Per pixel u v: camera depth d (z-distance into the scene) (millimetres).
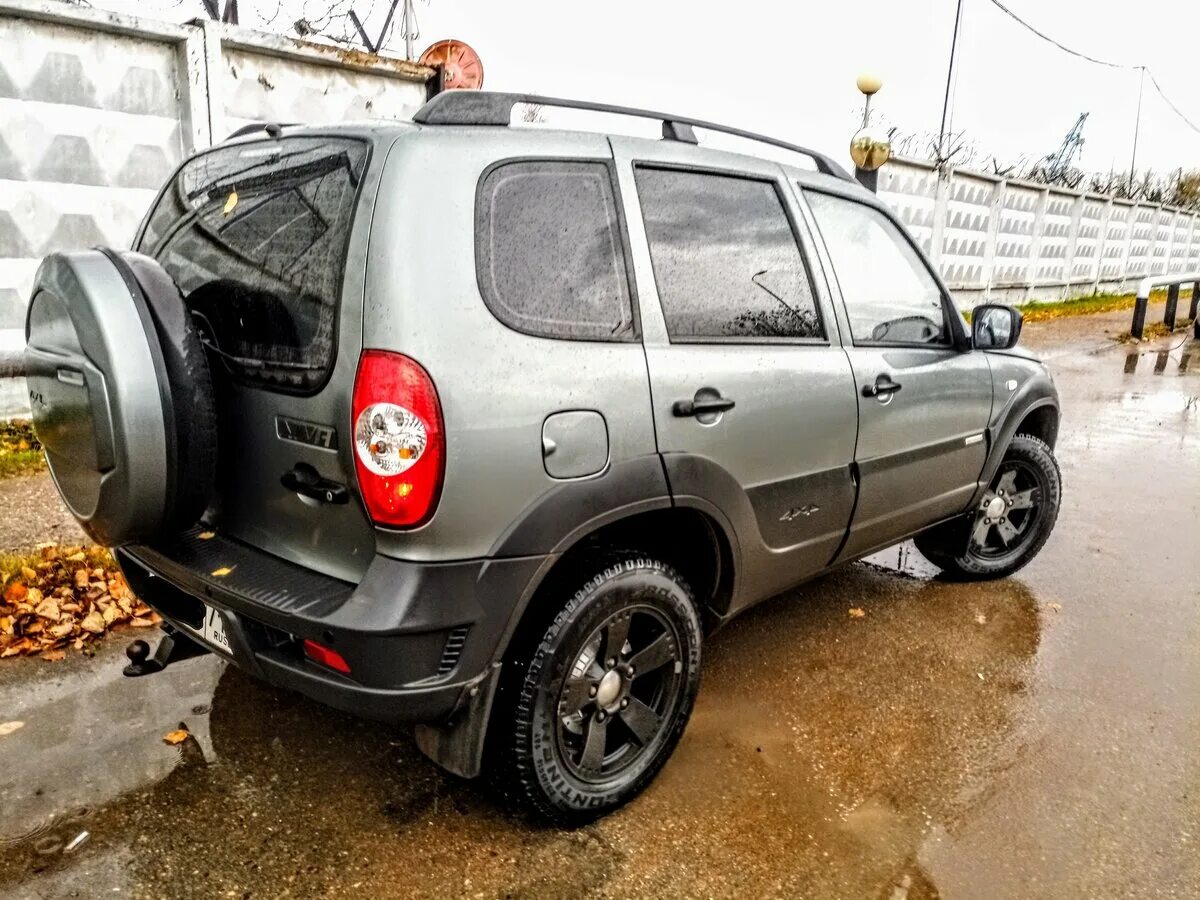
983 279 15781
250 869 2324
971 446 3922
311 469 2217
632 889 2316
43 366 2434
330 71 7117
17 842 2375
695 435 2561
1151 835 2609
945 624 4016
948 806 2709
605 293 2426
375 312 2053
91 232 5992
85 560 3877
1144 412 8688
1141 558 4902
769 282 2939
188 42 6059
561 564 2414
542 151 2395
